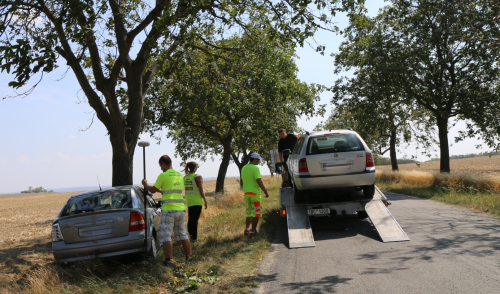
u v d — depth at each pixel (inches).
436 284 165.9
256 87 789.9
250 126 927.7
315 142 319.9
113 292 194.9
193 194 336.2
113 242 251.1
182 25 397.4
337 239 287.0
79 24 403.9
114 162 417.7
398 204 489.7
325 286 175.3
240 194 748.0
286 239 309.1
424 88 836.0
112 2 441.1
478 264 191.2
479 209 392.8
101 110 411.8
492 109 796.0
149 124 878.4
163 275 211.9
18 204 1774.1
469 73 816.3
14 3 356.2
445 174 695.1
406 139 1093.1
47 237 485.4
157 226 303.7
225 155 1003.3
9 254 361.4
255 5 447.5
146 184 257.0
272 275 202.4
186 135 1101.7
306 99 981.8
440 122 872.3
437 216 362.9
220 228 378.6
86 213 253.6
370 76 876.6
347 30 901.8
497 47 721.0
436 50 842.2
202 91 658.8
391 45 850.8
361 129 985.5
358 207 320.2
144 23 411.2
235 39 667.4
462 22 713.6
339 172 307.7
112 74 405.1
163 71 506.0
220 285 191.2
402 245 248.4
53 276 232.1
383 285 170.2
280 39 458.3
